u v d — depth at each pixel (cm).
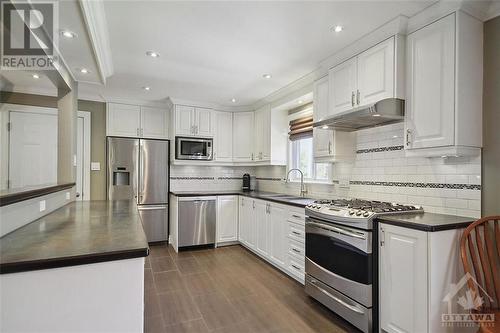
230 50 260
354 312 205
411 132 206
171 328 209
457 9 178
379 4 187
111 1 184
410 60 207
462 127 180
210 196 429
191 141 446
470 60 183
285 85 361
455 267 174
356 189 292
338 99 265
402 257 180
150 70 311
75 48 216
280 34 229
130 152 433
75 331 104
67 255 104
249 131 473
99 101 424
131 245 118
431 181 219
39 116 366
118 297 110
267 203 353
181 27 219
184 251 412
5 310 96
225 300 255
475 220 183
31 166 361
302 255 283
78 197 404
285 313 232
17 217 151
